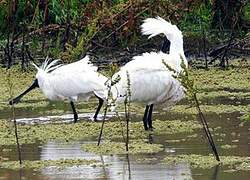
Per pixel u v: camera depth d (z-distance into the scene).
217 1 29.89
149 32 16.84
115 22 25.88
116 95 16.23
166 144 14.75
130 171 12.62
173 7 25.81
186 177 12.15
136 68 16.23
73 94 17.56
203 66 27.36
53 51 26.81
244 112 18.08
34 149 14.61
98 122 17.22
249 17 30.14
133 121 17.23
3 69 27.53
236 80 23.95
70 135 15.85
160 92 16.27
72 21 27.00
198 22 30.05
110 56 28.91
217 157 13.27
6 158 13.92
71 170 12.84
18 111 19.11
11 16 27.66
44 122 17.45
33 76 25.36
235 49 29.77
